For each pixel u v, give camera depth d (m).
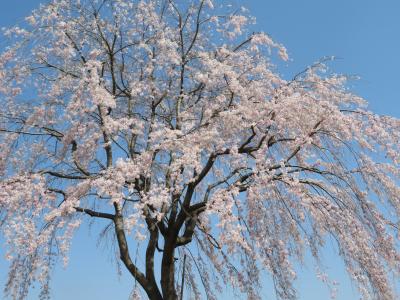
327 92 8.30
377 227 7.21
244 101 7.85
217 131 7.79
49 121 8.60
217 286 8.95
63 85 8.58
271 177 7.13
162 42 8.45
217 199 6.89
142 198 7.15
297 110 7.59
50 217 6.84
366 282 7.03
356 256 7.13
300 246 7.93
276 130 7.81
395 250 7.15
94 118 8.48
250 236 7.57
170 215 8.04
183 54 8.95
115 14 8.73
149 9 8.95
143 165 7.36
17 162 8.51
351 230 7.26
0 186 7.50
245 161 7.92
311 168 7.53
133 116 9.05
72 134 7.96
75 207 7.42
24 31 8.41
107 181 6.95
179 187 7.31
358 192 7.29
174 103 9.42
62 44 8.72
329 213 7.48
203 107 8.77
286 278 7.41
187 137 7.52
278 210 7.80
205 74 8.12
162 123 8.84
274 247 7.57
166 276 8.06
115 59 9.22
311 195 7.73
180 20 9.06
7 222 7.23
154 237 8.30
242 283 7.67
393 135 7.90
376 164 7.59
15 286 7.51
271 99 8.09
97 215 8.42
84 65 8.36
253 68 8.55
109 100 7.74
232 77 7.90
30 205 7.32
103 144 7.53
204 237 9.26
